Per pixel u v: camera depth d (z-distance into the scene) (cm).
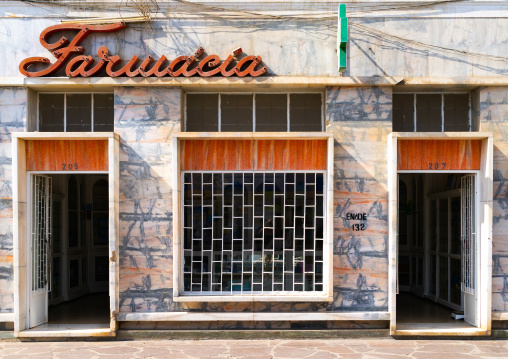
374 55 695
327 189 671
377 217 683
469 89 717
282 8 698
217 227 691
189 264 688
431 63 694
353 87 694
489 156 664
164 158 689
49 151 688
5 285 683
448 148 688
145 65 684
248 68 680
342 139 691
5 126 693
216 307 679
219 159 690
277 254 689
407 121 732
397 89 712
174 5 697
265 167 689
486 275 667
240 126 726
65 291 927
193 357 583
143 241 683
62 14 700
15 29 699
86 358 580
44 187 737
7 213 687
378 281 680
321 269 687
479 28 696
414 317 765
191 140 689
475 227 699
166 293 680
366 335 673
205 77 685
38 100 728
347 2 695
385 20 696
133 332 671
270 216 690
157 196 686
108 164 682
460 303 797
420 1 694
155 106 693
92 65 699
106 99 731
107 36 702
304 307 678
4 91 695
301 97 728
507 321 679
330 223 661
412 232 1031
